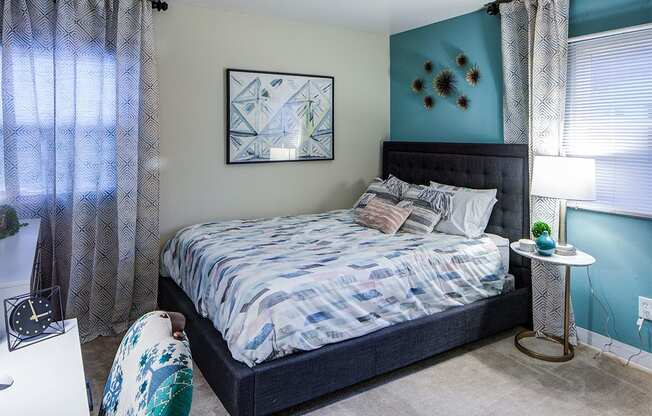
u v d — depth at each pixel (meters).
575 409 2.38
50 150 3.15
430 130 4.38
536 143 3.23
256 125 4.09
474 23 3.87
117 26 3.25
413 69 4.51
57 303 3.24
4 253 2.01
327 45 4.40
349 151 4.66
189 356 0.98
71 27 3.10
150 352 1.02
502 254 3.36
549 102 3.14
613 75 2.90
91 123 3.24
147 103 3.44
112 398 1.16
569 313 2.99
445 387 2.60
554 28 3.07
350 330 2.48
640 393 2.53
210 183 3.94
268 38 4.08
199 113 3.83
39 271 2.90
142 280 3.55
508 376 2.72
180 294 3.20
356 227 3.67
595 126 3.03
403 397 2.50
